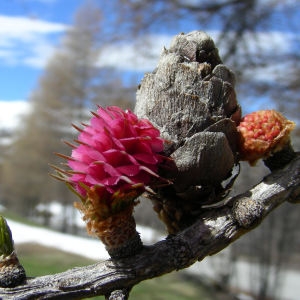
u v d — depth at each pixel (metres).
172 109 0.08
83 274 0.07
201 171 0.08
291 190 0.08
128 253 0.07
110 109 0.07
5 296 0.07
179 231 0.08
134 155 0.07
